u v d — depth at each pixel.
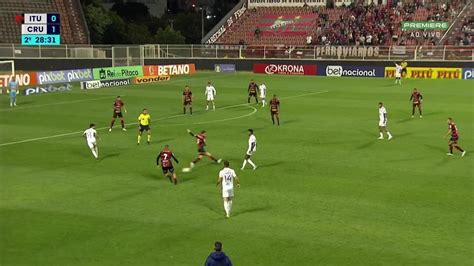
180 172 23.58
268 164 24.83
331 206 18.88
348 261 14.38
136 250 15.18
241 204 19.17
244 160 24.64
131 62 64.12
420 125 34.41
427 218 17.59
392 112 39.47
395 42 71.19
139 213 18.25
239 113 39.69
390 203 19.12
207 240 15.88
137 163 25.16
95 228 16.88
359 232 16.42
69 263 14.34
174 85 58.00
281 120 36.47
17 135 31.66
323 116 37.91
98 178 22.62
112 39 79.75
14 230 16.73
